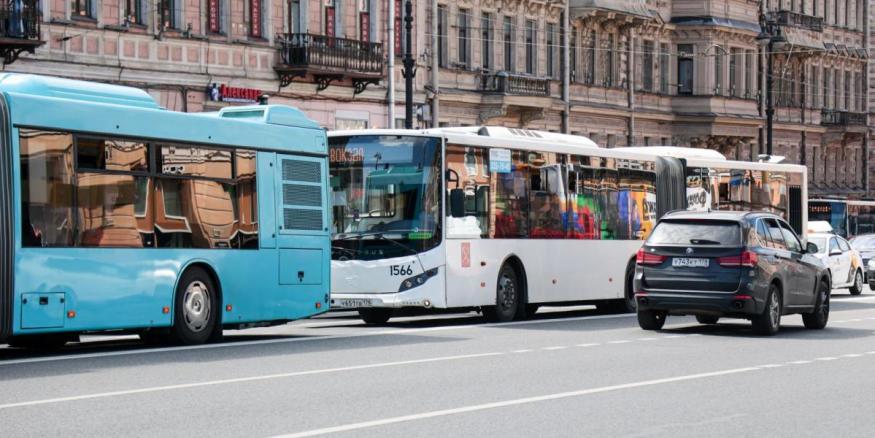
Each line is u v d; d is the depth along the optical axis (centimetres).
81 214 2281
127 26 4800
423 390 1848
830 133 10138
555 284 3553
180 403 1686
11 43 4247
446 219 3169
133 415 1581
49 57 4528
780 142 9519
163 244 2445
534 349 2506
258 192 2677
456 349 2486
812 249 3192
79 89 2366
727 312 2909
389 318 3619
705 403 1761
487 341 2678
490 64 6762
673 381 2000
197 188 2523
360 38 5956
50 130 2233
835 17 10400
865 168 10775
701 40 8381
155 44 4922
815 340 2816
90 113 2306
